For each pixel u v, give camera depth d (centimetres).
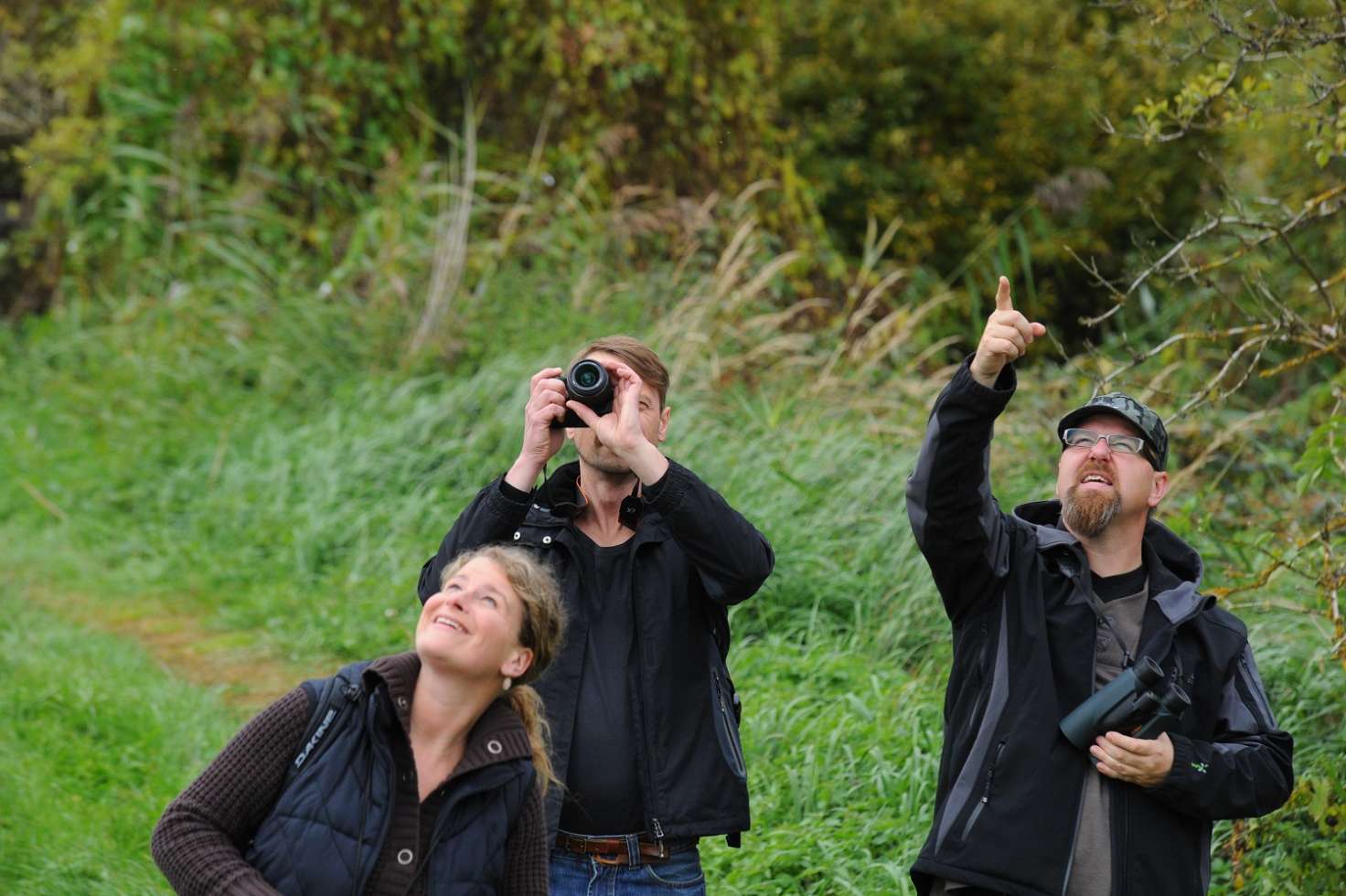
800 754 1249
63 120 2928
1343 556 1093
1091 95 3325
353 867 578
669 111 2911
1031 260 3266
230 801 591
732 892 1072
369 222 2656
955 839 728
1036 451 1897
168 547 2023
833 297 2859
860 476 1820
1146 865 715
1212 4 1123
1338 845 982
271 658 1706
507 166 2903
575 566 781
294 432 2234
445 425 2153
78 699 1470
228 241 2759
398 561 1875
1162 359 1541
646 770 753
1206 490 1619
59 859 1113
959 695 764
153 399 2467
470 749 604
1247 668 770
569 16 2852
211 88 2912
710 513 753
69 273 3005
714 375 2136
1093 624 752
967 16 3403
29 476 2308
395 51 2925
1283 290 2128
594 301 2403
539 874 620
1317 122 1122
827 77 3362
